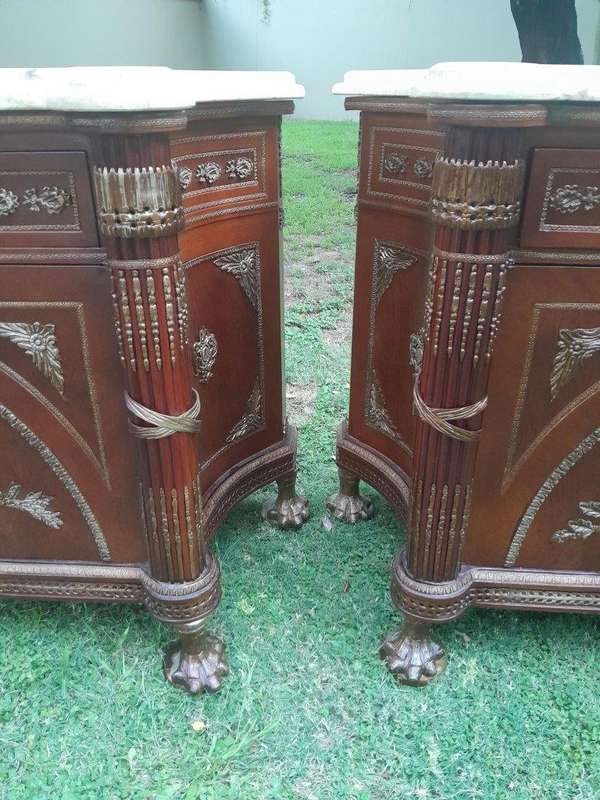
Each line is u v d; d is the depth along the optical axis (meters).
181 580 1.20
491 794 1.08
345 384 2.41
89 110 0.81
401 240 1.30
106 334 1.03
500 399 1.09
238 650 1.34
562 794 1.08
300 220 3.98
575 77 0.81
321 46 8.62
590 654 1.33
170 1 9.77
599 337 1.03
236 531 1.71
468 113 0.83
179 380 1.04
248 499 1.85
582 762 1.13
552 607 1.26
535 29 2.96
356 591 1.50
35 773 1.11
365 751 1.15
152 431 1.05
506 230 0.92
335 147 5.67
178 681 1.25
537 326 1.03
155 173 0.88
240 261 1.33
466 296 0.95
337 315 2.93
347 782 1.10
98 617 1.41
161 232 0.91
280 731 1.18
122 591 1.27
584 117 0.86
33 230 0.96
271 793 1.08
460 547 1.19
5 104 0.83
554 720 1.20
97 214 0.94
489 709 1.22
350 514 1.74
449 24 7.87
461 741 1.16
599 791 1.08
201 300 1.24
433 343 1.01
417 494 1.15
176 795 1.08
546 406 1.09
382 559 1.60
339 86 1.24
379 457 1.57
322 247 3.65
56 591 1.28
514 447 1.13
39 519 1.22
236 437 1.48
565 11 2.89
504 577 1.25
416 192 1.21
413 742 1.16
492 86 0.80
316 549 1.64
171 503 1.12
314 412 2.26
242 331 1.40
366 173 1.36
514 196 0.90
